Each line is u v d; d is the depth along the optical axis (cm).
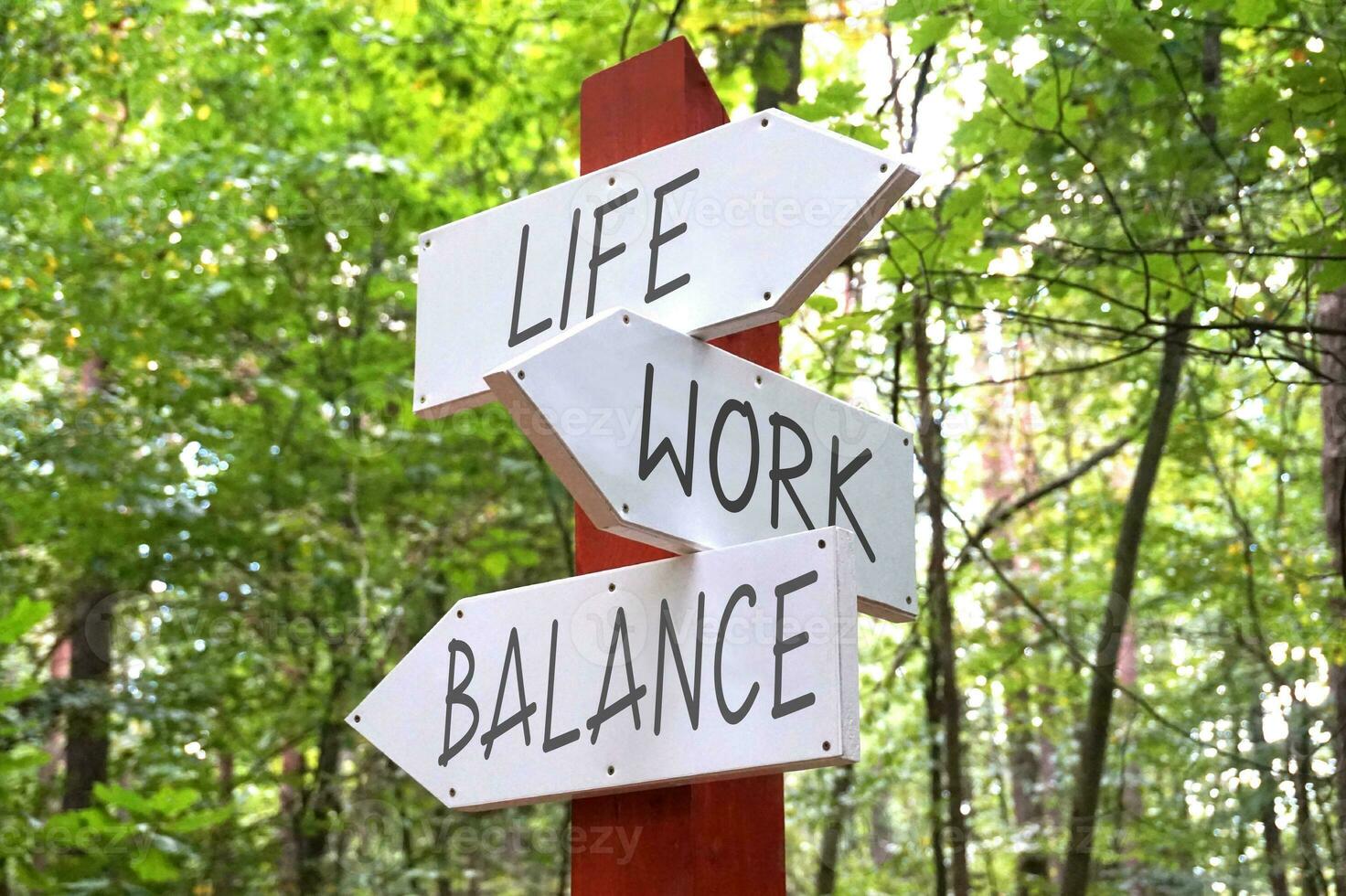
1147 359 646
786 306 152
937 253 370
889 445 179
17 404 738
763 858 160
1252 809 596
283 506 783
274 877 840
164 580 755
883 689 763
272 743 817
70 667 823
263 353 830
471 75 663
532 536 841
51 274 693
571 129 579
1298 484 880
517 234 176
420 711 167
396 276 848
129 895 412
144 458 713
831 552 138
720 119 187
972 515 760
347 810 818
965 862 590
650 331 149
